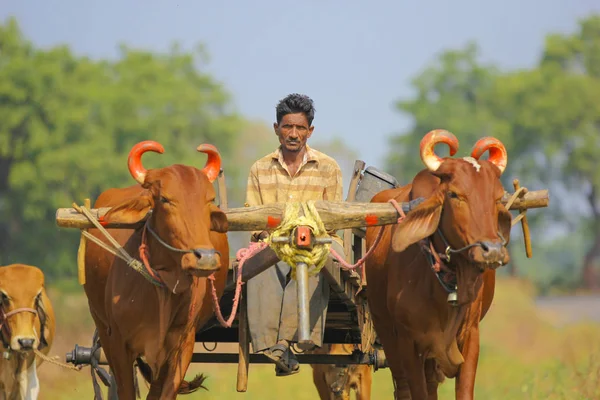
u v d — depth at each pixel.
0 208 122.19
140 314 18.91
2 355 30.50
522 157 168.25
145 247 18.44
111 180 123.06
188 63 159.62
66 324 68.50
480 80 179.38
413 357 19.78
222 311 22.81
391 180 24.89
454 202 17.56
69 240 121.31
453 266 18.30
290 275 19.95
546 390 32.66
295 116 23.42
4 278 30.42
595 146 162.50
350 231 22.75
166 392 19.23
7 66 123.06
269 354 20.92
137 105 136.12
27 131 124.38
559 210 170.00
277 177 23.78
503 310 77.00
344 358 23.95
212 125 152.75
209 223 17.75
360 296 22.78
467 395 19.22
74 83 127.50
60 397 41.28
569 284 171.88
